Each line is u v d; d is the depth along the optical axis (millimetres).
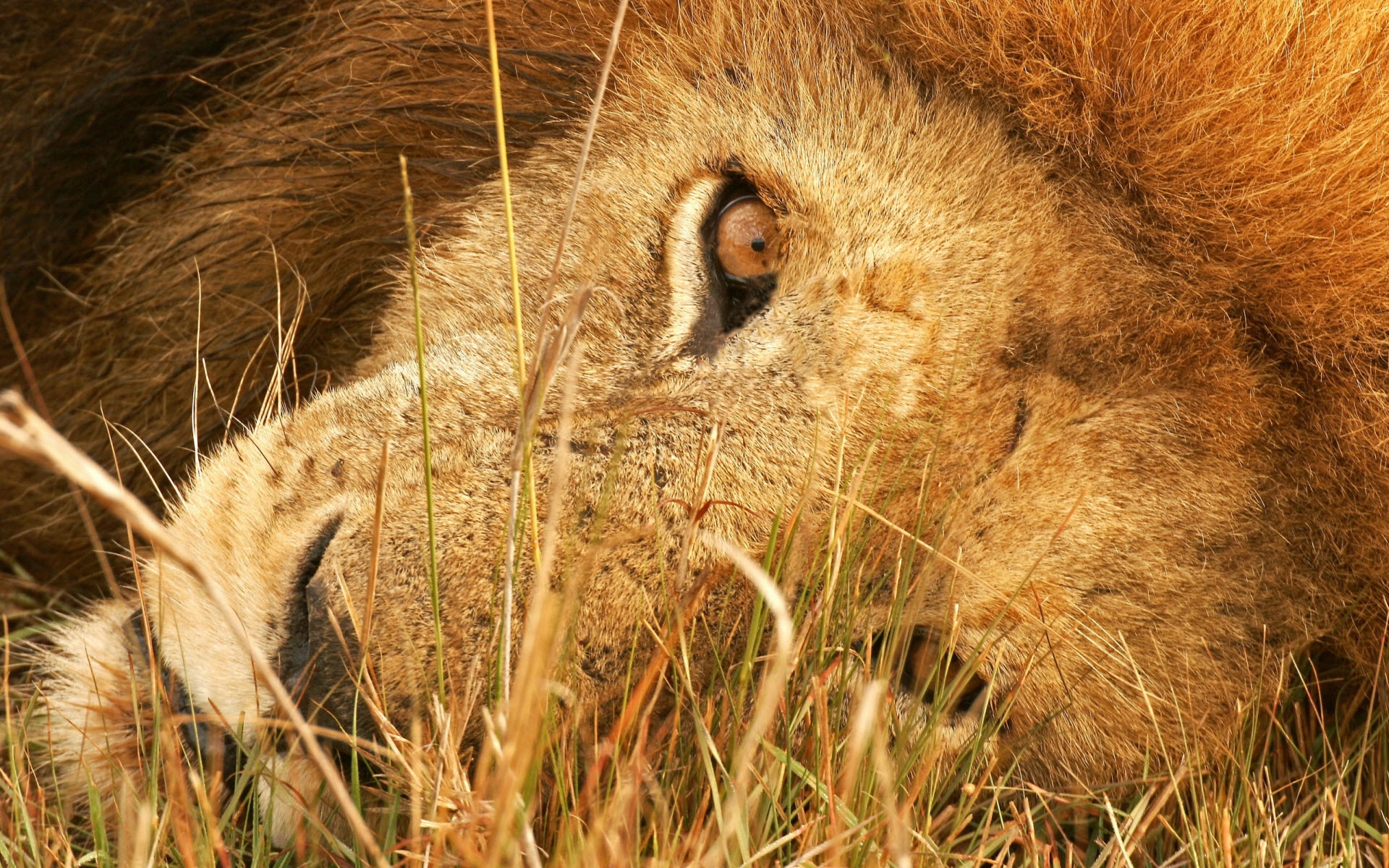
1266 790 5926
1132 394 5238
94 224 7461
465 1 6355
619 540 4684
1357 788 5891
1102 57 5297
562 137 6109
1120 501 5223
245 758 4906
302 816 4676
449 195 6414
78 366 7215
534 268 5715
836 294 5250
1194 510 5273
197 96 7266
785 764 4871
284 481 5133
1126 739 5453
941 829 5410
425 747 4613
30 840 4668
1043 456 5188
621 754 4895
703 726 4625
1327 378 5266
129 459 7055
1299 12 5180
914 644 5387
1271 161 5172
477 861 4016
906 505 5160
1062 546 5195
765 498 5059
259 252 6738
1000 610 5223
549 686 4207
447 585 4738
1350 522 5453
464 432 5094
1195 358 5234
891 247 5266
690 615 4773
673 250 5477
